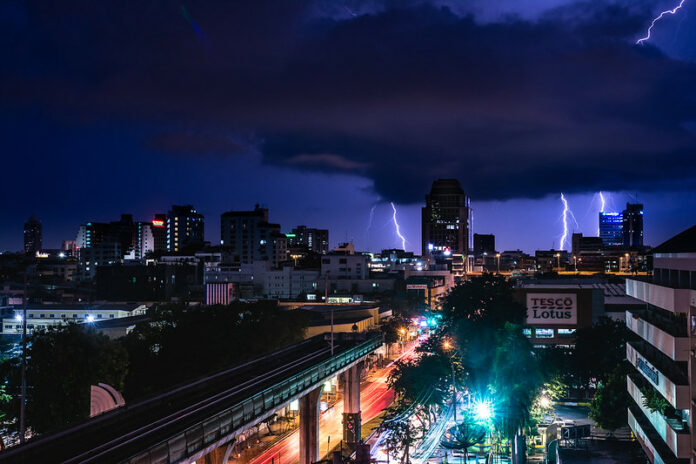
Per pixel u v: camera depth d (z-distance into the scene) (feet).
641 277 251.39
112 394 167.63
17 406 236.63
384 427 239.71
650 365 192.24
